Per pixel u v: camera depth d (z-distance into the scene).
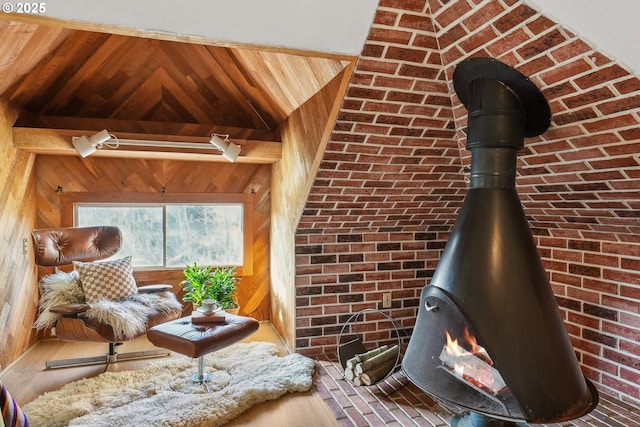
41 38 2.35
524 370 1.57
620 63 1.28
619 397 2.37
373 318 3.25
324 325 3.14
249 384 2.50
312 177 2.52
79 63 2.92
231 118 3.69
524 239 1.68
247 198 3.95
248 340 3.45
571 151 1.85
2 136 2.76
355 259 3.19
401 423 2.17
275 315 3.79
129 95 3.35
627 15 1.10
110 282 3.05
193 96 3.47
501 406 1.61
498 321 1.60
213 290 3.45
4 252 2.80
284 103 3.03
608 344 2.43
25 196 3.17
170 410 2.22
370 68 1.76
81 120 3.36
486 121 1.69
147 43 2.99
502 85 1.67
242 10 1.38
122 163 3.62
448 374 1.73
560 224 2.66
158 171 3.71
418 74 1.82
